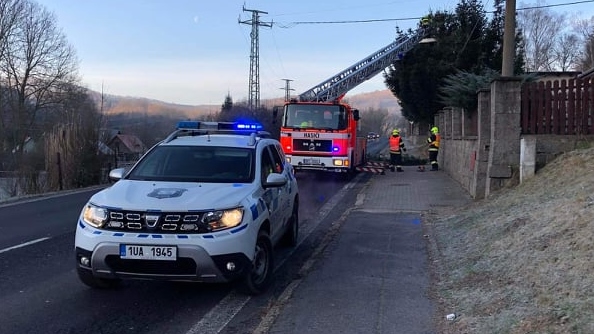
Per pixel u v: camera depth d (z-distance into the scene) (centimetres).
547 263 559
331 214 1238
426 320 518
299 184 1919
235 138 761
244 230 562
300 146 1972
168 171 683
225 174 674
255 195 626
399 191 1625
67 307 575
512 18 1456
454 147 1941
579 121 1166
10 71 5506
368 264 749
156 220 541
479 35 3303
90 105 5106
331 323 514
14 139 4925
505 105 1202
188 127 813
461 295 577
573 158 1047
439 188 1659
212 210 552
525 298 504
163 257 532
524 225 741
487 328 466
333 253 820
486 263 658
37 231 1038
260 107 5994
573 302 452
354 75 3191
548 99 1182
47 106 5659
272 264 640
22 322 530
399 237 944
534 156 1153
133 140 6088
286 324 512
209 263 535
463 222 977
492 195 1177
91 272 556
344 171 1961
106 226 551
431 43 3506
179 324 528
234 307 578
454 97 1758
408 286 637
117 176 670
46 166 2303
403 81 3659
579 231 596
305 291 619
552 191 901
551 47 7131
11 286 652
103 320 537
